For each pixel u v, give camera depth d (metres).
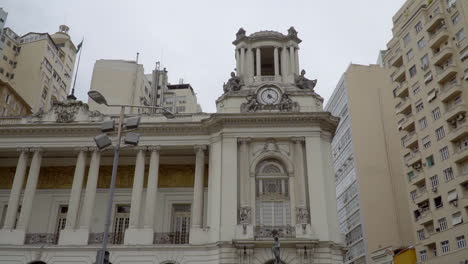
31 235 32.72
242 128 34.00
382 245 56.78
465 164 42.62
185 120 35.91
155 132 35.12
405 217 58.41
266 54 40.59
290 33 39.25
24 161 34.84
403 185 60.38
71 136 35.31
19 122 36.22
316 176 32.28
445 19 47.91
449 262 41.66
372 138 63.03
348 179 65.44
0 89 49.81
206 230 31.73
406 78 52.81
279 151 33.53
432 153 46.56
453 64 45.34
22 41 70.06
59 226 35.97
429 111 47.91
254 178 32.81
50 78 69.88
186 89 79.31
